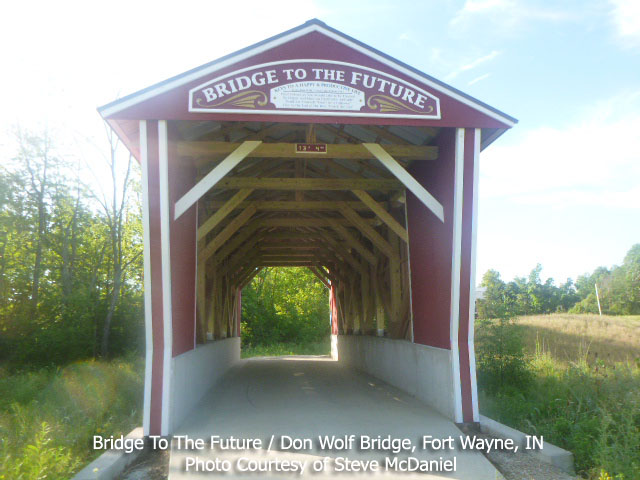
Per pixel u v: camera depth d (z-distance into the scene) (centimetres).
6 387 808
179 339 586
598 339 1411
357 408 648
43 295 1365
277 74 525
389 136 732
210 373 874
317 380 990
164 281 514
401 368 819
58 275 1466
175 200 603
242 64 521
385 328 1184
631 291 5175
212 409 655
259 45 523
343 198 1048
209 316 1057
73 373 920
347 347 1452
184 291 627
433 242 651
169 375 512
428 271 673
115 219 1420
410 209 765
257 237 1259
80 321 1245
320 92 528
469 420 552
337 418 583
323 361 1647
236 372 1188
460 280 560
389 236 950
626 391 571
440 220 616
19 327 1235
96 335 1309
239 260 1258
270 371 1213
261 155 585
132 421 632
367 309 1201
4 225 1354
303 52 531
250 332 3042
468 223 558
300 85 526
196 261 733
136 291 1524
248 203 913
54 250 1448
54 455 407
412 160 752
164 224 512
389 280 984
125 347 1339
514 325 880
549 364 936
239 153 565
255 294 3134
